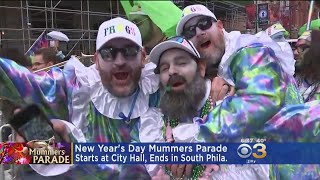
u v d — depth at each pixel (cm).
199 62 213
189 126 202
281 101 198
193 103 208
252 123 193
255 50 206
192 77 207
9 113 208
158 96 219
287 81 218
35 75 212
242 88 201
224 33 231
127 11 301
